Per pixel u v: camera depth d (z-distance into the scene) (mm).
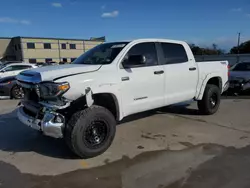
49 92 3557
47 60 59219
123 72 4312
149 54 4879
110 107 4371
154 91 4863
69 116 3895
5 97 9758
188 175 3295
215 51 54031
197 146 4277
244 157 3812
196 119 5980
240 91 9523
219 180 3162
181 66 5402
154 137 4762
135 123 5699
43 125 3586
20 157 3973
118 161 3746
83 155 3791
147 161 3729
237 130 5117
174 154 3961
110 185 3104
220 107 7312
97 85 3893
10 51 58719
